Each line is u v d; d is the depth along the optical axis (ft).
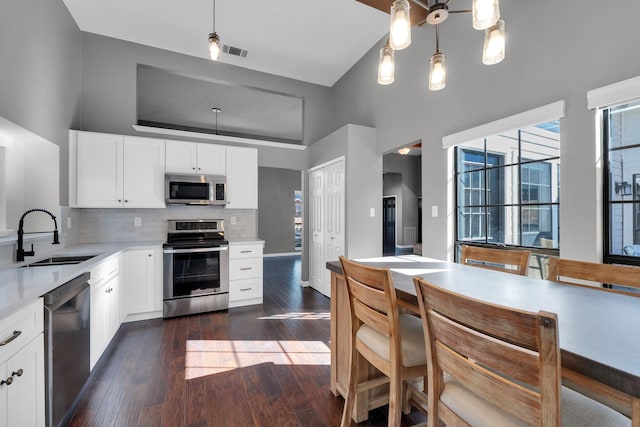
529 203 7.75
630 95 5.27
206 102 17.85
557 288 4.14
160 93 16.61
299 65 13.98
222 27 11.25
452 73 9.06
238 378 6.82
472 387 2.66
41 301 4.51
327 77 15.16
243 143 14.05
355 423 5.39
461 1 8.75
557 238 7.23
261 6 10.16
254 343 8.69
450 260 9.24
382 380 5.12
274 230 27.53
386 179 30.07
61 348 4.98
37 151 8.82
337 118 15.40
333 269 6.06
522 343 2.22
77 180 10.11
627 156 5.77
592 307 3.31
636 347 2.34
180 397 6.10
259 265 12.34
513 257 5.66
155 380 6.71
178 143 11.63
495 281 4.56
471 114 8.45
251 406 5.84
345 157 12.16
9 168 7.86
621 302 3.50
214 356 7.88
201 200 11.69
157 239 12.05
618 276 4.02
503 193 8.35
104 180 10.47
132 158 10.89
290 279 17.30
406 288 4.17
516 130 7.55
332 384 6.26
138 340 8.82
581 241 6.14
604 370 2.06
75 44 10.66
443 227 9.40
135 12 10.34
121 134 11.70
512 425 2.50
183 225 12.36
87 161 10.27
